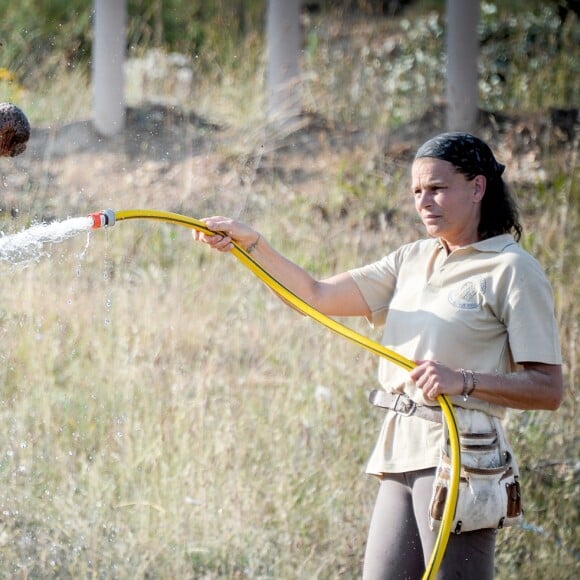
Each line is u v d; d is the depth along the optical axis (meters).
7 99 22.19
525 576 12.40
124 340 14.97
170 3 31.52
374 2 32.31
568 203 19.66
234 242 9.98
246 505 12.60
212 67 26.88
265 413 13.95
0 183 18.88
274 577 11.96
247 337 15.62
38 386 14.02
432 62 26.62
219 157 21.67
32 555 11.81
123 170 20.77
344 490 12.91
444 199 9.29
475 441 9.12
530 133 22.83
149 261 17.73
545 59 26.59
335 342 15.09
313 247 18.38
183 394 14.12
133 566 11.82
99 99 22.33
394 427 9.55
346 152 21.97
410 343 9.48
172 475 12.82
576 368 15.12
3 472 12.79
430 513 9.05
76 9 29.08
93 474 12.66
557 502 13.32
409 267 9.91
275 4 23.27
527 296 9.10
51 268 16.38
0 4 28.38
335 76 25.36
